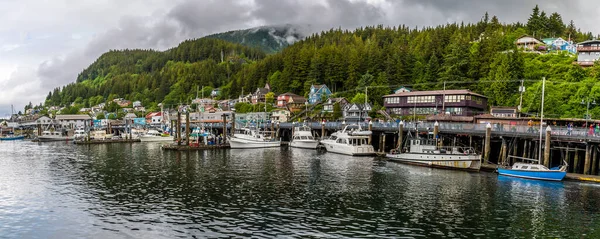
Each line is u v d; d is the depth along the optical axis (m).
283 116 131.25
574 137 46.53
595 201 34.59
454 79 110.50
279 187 39.97
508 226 27.53
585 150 47.03
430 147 57.19
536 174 44.56
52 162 61.09
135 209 31.31
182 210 31.00
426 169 52.91
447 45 139.25
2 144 112.88
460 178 45.62
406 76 127.69
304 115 130.00
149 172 49.66
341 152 74.19
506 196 36.34
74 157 69.06
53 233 25.80
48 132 137.50
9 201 34.03
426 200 34.69
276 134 105.31
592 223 28.41
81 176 46.75
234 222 27.92
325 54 161.50
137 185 40.94
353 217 29.31
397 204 33.22
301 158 66.19
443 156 53.34
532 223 28.27
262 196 35.81
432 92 98.44
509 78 97.12
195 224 27.44
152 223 27.70
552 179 43.81
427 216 29.72
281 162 60.25
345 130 79.50
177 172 49.66
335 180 44.09
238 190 38.44
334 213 30.33
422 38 164.50
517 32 159.50
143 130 138.12
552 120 68.06
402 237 25.03
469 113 91.94
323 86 140.75
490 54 112.69
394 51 140.00
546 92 85.69
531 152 54.12
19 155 73.69
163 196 35.75
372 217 29.36
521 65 102.94
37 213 30.33
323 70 153.12
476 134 56.94
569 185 41.53
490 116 75.50
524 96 91.31
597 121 63.16
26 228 26.84
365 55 146.12
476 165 51.03
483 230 26.62
